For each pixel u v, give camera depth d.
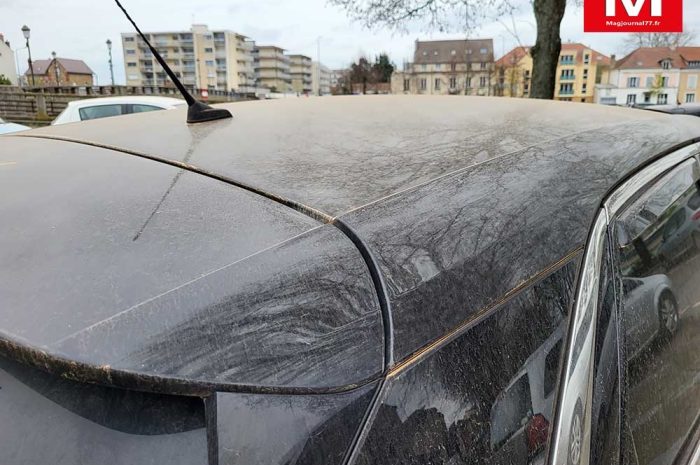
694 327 1.46
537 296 0.83
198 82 99.19
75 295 0.60
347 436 0.58
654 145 1.39
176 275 0.63
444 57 69.75
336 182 0.89
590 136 1.27
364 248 0.71
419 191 0.86
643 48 68.56
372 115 1.45
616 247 1.09
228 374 0.56
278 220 0.76
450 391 0.67
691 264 1.51
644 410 1.09
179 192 0.87
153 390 0.54
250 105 1.68
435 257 0.74
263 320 0.60
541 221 0.90
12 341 0.56
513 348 0.76
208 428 0.54
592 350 0.92
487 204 0.87
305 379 0.58
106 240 0.71
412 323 0.66
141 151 1.11
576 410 0.84
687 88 67.62
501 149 1.09
